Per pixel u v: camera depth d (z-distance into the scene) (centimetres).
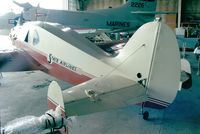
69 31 471
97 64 385
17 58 558
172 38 333
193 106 477
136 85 330
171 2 1603
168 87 340
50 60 476
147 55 335
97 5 1823
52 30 479
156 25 334
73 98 261
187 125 395
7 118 416
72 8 1822
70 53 425
